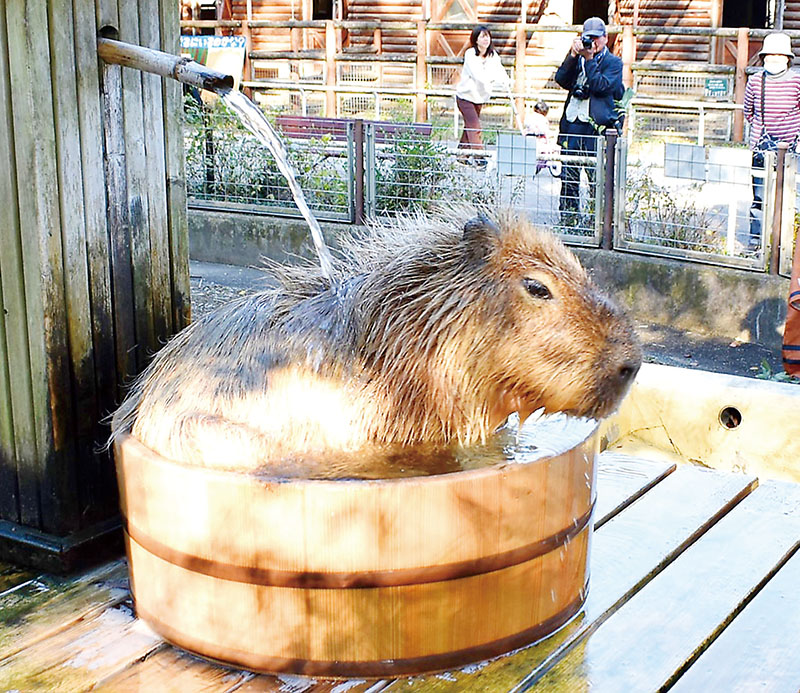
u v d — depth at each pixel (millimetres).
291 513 2332
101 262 2990
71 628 2689
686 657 2596
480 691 2418
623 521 3395
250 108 2836
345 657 2439
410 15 20250
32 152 2744
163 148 3154
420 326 2590
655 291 8781
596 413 2564
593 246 9273
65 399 2938
